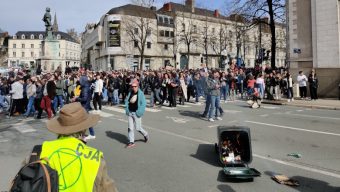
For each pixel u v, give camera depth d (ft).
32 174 6.68
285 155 24.35
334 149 25.99
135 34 199.82
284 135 31.68
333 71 68.74
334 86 68.64
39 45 429.79
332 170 20.74
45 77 50.65
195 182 18.72
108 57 204.64
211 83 41.88
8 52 426.92
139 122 28.84
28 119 46.73
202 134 32.99
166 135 32.68
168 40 219.41
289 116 45.11
